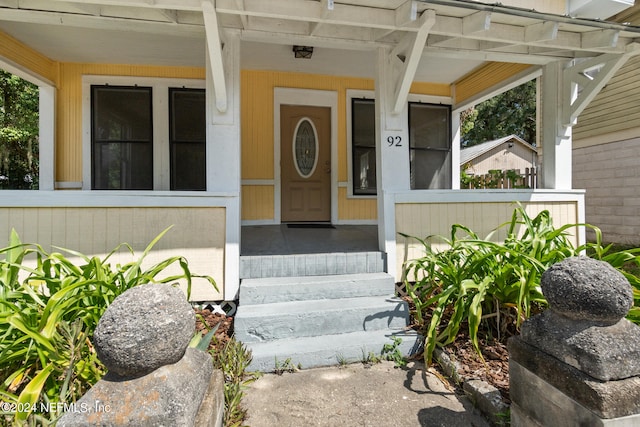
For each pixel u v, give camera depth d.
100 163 4.94
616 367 1.21
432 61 4.80
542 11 3.25
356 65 5.04
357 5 2.76
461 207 3.54
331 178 5.66
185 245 2.96
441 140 5.88
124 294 1.13
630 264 4.73
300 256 3.15
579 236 3.85
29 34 3.92
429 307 3.00
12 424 1.33
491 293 2.48
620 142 6.57
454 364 2.26
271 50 4.47
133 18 2.83
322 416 1.89
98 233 2.86
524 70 4.43
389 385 2.19
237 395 1.85
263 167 5.40
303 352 2.40
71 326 1.64
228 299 3.00
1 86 10.00
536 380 1.48
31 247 2.77
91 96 4.88
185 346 1.12
